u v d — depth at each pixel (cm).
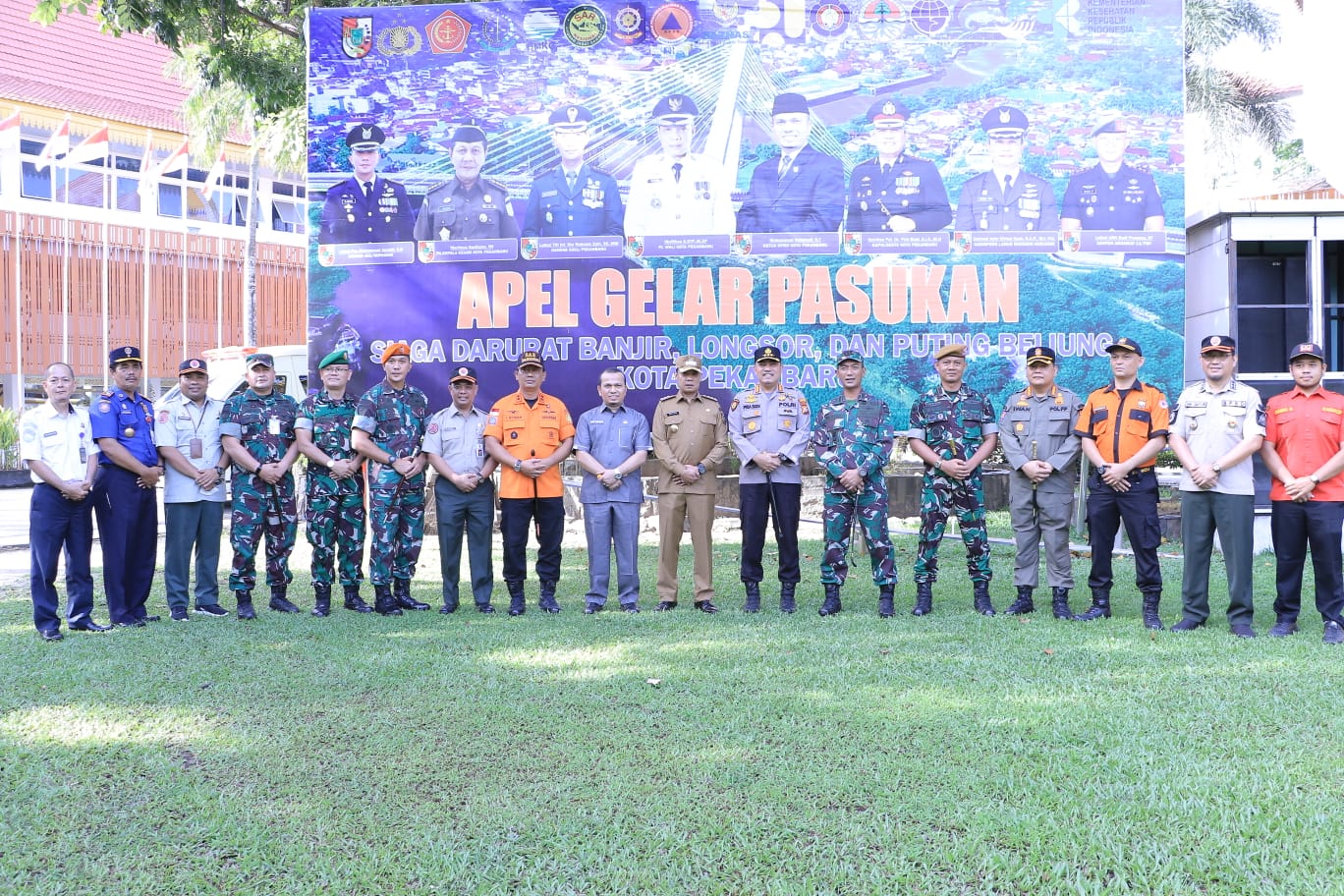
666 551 698
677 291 806
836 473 663
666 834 320
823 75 798
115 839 322
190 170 2555
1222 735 405
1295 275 989
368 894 287
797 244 799
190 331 2517
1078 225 786
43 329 2248
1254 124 1547
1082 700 455
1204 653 545
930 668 515
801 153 799
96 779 371
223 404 691
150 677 509
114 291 2373
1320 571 588
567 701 460
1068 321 788
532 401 695
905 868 297
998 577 816
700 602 693
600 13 808
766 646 567
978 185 791
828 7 796
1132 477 634
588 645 574
